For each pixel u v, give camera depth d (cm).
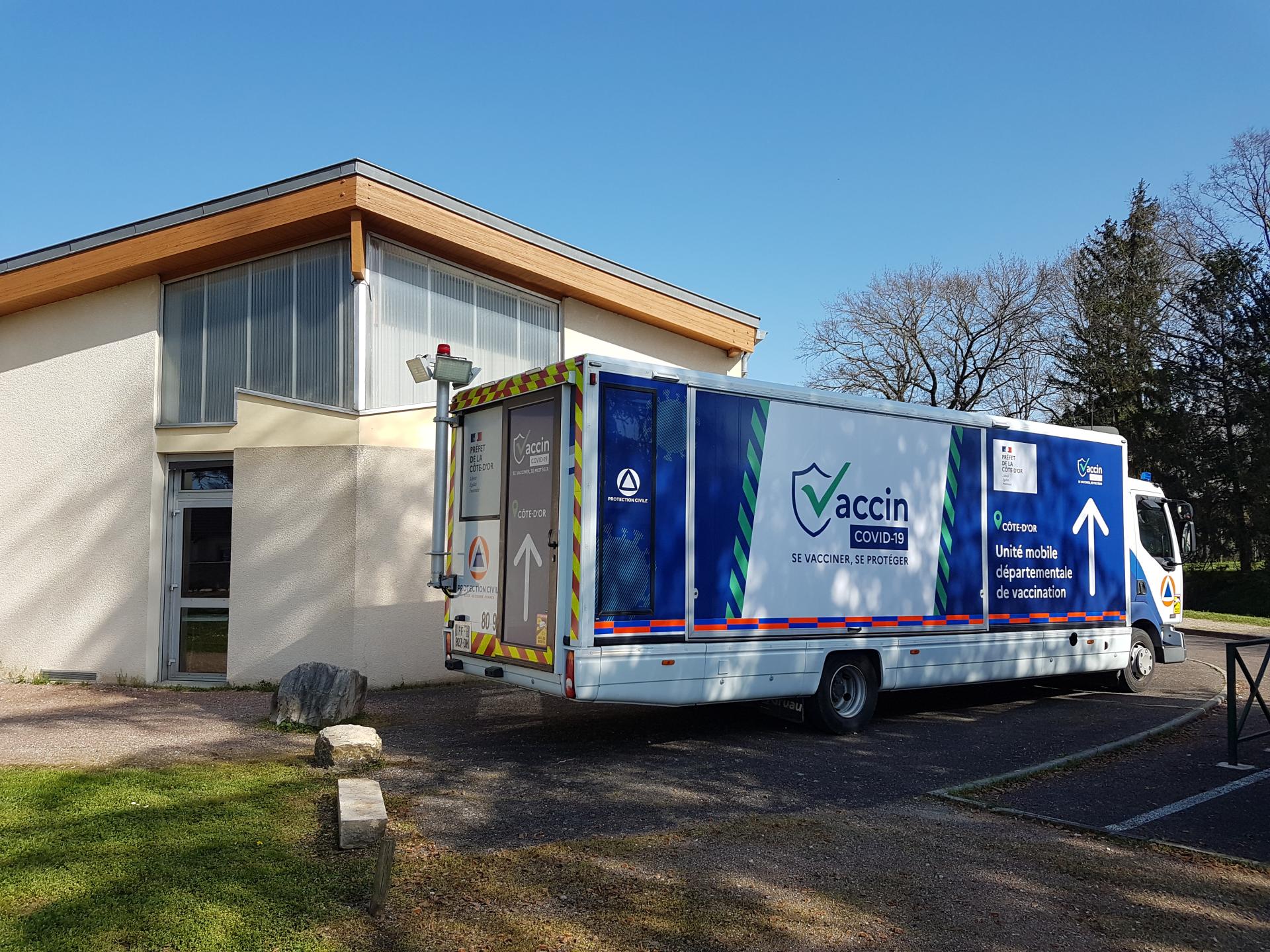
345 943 367
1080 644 991
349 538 1034
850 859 488
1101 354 3575
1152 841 525
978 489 916
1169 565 1162
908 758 732
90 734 777
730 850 496
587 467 665
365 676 1012
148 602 1114
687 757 724
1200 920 419
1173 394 3497
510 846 493
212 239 1081
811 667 782
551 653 679
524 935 382
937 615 870
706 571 723
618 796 603
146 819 511
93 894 401
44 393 1202
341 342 1066
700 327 1488
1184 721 895
